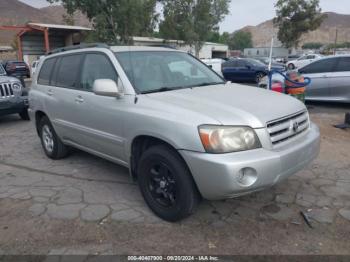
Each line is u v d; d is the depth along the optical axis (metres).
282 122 3.38
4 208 4.02
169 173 3.48
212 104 3.41
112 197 4.21
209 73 4.80
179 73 4.41
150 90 3.90
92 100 4.28
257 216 3.67
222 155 3.00
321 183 4.45
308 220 3.52
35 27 29.81
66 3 26.94
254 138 3.12
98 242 3.29
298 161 3.37
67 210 3.91
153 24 31.75
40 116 5.88
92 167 5.31
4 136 7.64
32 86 5.96
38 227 3.57
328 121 8.25
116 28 27.22
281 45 45.75
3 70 9.62
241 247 3.15
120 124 3.88
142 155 3.66
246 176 3.02
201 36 37.44
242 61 20.22
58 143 5.52
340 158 5.41
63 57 5.21
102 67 4.28
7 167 5.46
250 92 4.00
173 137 3.23
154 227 3.50
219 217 3.66
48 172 5.16
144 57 4.32
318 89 10.37
